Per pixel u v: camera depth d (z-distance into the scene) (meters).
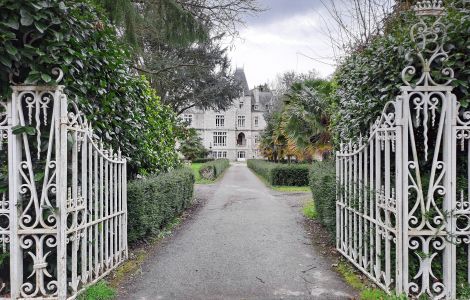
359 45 6.18
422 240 3.33
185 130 12.77
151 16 8.10
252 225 7.24
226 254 5.12
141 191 5.21
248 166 39.47
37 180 3.14
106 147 4.47
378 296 3.40
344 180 4.87
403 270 3.29
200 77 20.97
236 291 3.76
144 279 4.09
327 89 12.81
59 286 3.14
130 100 5.46
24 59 3.16
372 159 3.83
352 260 4.42
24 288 3.19
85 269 3.53
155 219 6.02
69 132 3.25
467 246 3.47
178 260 4.82
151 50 16.58
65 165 3.15
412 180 3.28
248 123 64.62
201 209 9.59
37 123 3.13
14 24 2.97
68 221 3.41
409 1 5.62
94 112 4.12
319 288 3.83
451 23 3.35
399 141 3.27
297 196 12.41
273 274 4.27
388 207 3.45
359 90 4.57
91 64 3.96
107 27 4.31
